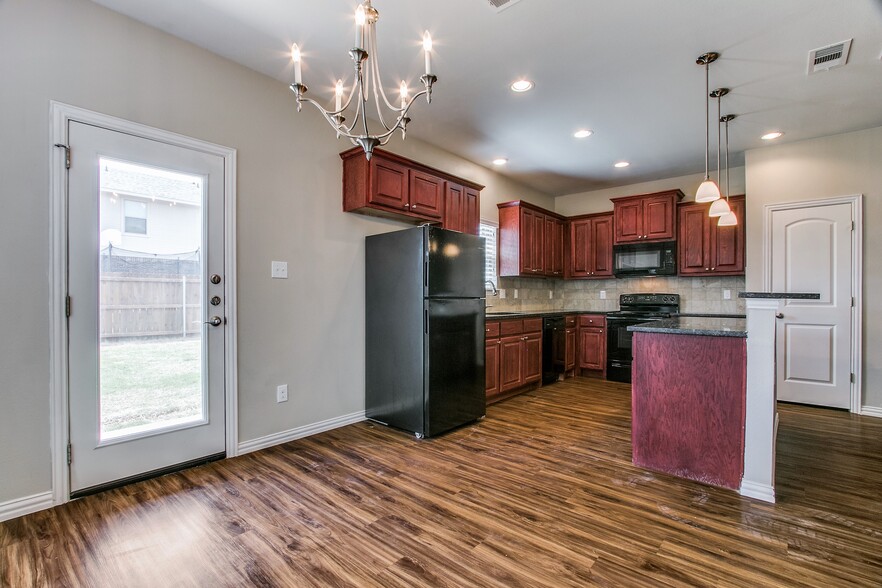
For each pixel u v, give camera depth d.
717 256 4.69
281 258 2.87
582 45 2.44
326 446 2.83
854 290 3.70
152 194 2.32
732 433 2.21
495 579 1.51
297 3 2.08
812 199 3.86
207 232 2.51
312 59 2.59
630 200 5.19
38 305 1.95
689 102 3.15
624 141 3.95
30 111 1.93
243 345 2.67
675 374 2.38
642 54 2.53
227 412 2.60
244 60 2.62
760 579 1.50
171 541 1.72
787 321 4.00
